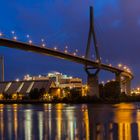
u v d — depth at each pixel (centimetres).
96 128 6712
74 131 6319
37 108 16275
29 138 5575
